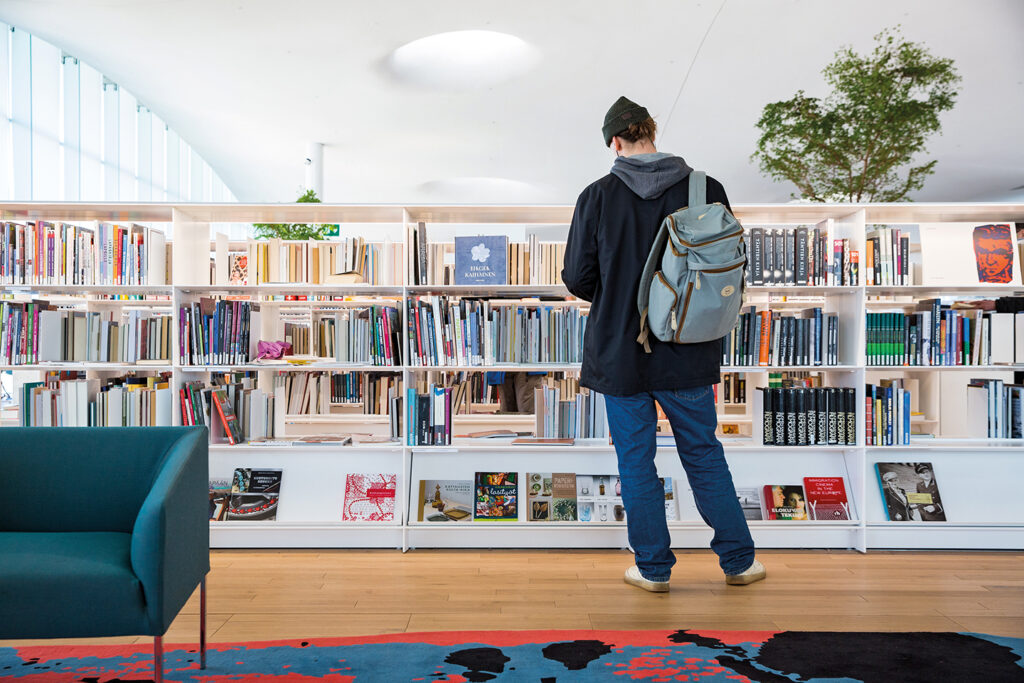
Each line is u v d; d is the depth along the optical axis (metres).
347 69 8.79
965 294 3.83
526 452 3.53
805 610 2.54
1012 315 3.52
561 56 8.45
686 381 2.69
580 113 10.13
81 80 9.31
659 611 2.53
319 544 3.45
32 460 2.15
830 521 3.44
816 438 3.50
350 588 2.82
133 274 3.59
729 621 2.42
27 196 8.14
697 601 2.64
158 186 11.41
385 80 9.12
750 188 13.51
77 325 3.62
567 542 3.44
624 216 2.69
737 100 9.57
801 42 8.14
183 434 2.15
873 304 4.77
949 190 13.48
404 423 3.47
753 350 3.54
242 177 13.58
